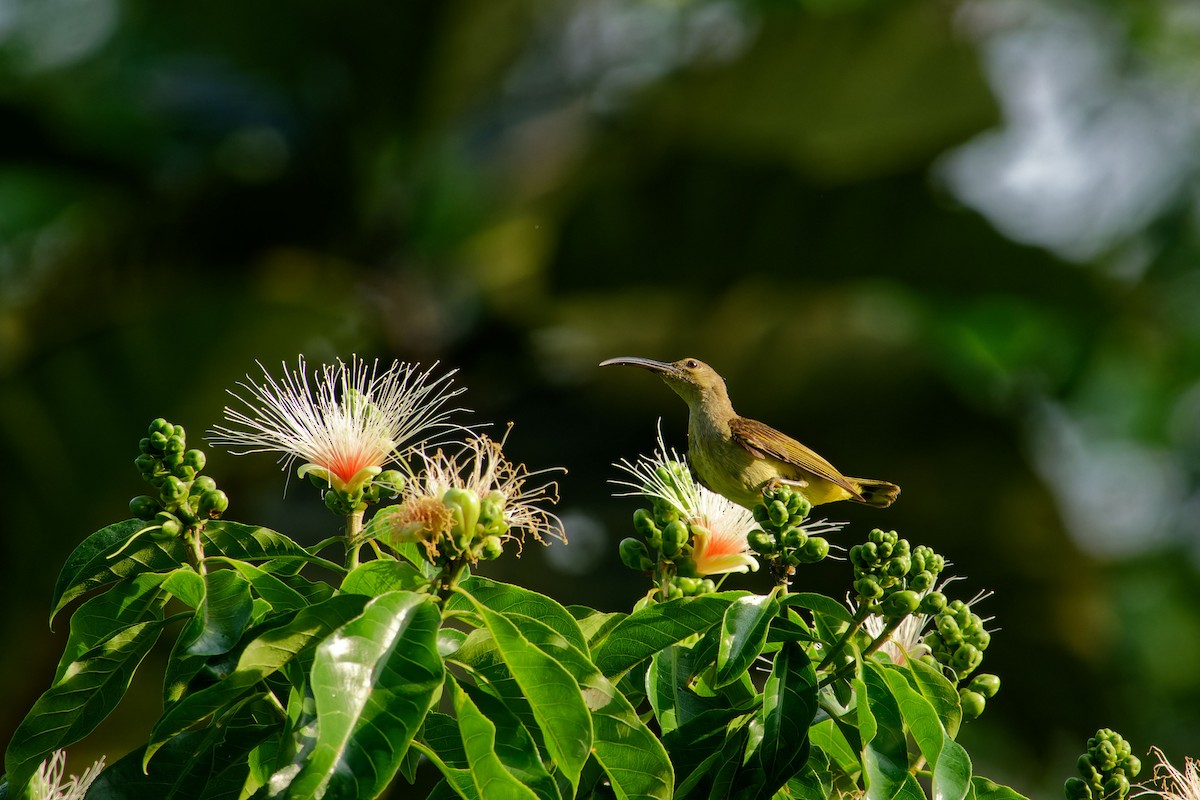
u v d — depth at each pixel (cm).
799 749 389
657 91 1399
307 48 1495
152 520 408
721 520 484
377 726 333
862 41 1365
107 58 1539
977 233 1359
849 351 1435
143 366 1255
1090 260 1384
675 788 401
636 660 424
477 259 1505
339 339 1342
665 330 1429
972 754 1557
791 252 1372
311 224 1472
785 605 418
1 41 1577
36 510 1209
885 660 442
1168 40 1944
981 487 1391
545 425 1374
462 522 394
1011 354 1705
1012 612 1361
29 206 1611
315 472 434
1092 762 458
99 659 405
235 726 416
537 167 1559
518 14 1485
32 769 405
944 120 1374
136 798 407
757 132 1365
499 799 365
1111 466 2144
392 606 354
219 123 1534
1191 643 1973
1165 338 1506
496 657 390
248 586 384
